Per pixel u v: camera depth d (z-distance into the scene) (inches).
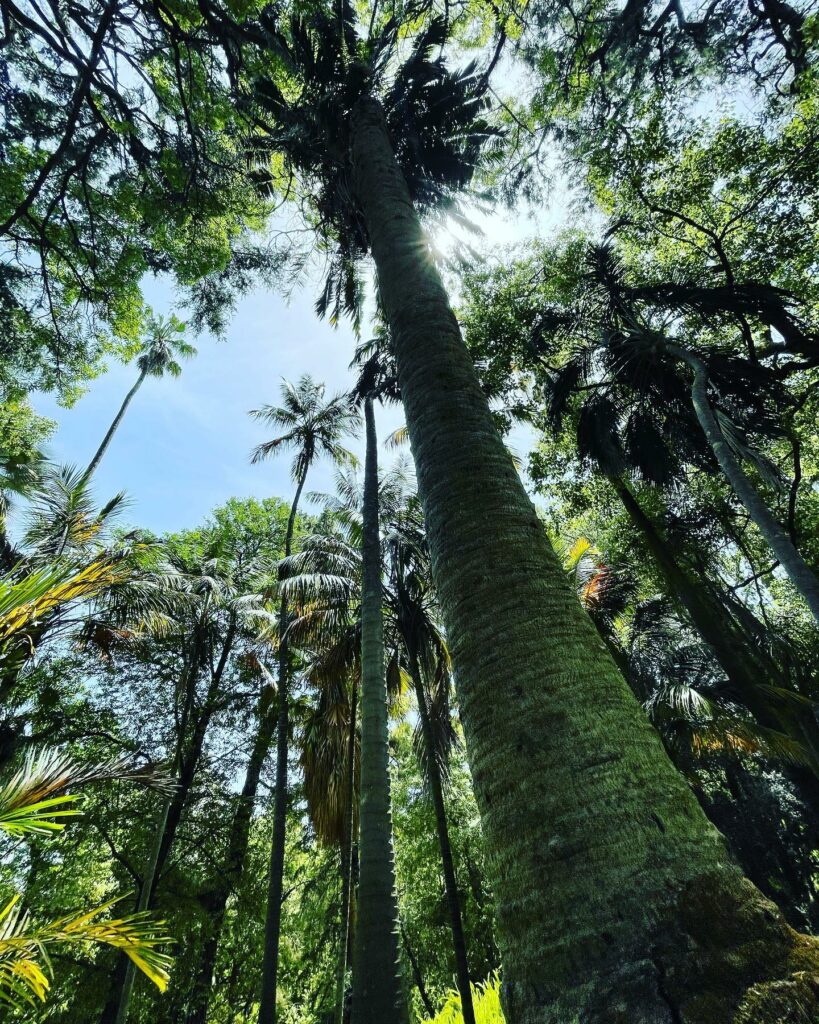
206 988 504.4
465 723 84.4
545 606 87.1
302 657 693.9
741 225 426.3
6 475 392.2
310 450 706.8
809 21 322.7
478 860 800.3
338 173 317.1
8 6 300.5
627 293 404.2
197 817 538.9
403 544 475.5
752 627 512.7
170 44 339.9
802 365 381.7
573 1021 51.0
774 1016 46.4
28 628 241.6
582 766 68.3
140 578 421.7
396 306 157.1
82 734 508.7
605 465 443.5
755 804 578.9
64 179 369.1
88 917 124.9
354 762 473.1
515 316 507.2
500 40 405.4
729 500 540.7
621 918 55.8
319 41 335.9
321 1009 853.8
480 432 118.0
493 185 481.7
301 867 784.3
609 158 438.6
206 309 474.6
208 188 410.3
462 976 337.1
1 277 403.9
